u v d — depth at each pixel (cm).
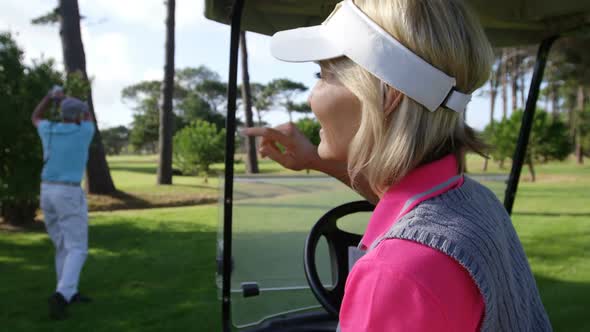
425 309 52
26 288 420
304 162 124
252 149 1698
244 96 1788
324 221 147
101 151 1130
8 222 752
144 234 678
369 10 64
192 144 1600
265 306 153
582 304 366
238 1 130
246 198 158
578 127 2898
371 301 54
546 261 510
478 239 58
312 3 144
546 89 3212
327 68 69
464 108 64
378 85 61
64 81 718
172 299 386
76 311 358
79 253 349
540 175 1902
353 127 67
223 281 139
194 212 921
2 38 680
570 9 161
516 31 190
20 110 676
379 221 65
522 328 65
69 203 343
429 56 61
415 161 63
